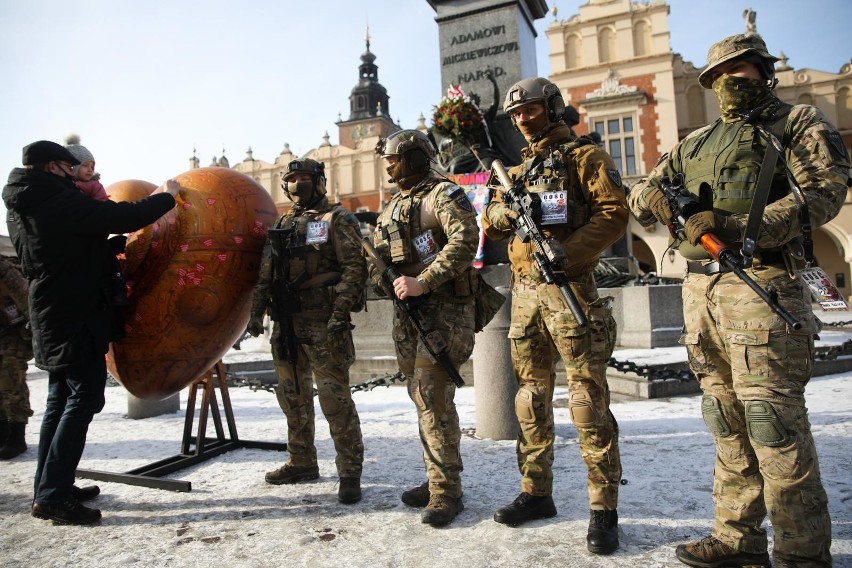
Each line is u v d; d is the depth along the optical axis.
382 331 6.97
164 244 2.87
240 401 5.94
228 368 7.16
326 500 2.69
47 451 2.64
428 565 1.97
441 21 7.86
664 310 7.25
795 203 1.67
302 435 2.98
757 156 1.81
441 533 2.24
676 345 7.10
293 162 2.94
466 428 3.97
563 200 2.18
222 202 3.04
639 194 2.12
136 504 2.74
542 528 2.24
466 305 2.57
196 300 2.90
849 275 28.34
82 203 2.50
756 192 1.71
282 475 2.95
